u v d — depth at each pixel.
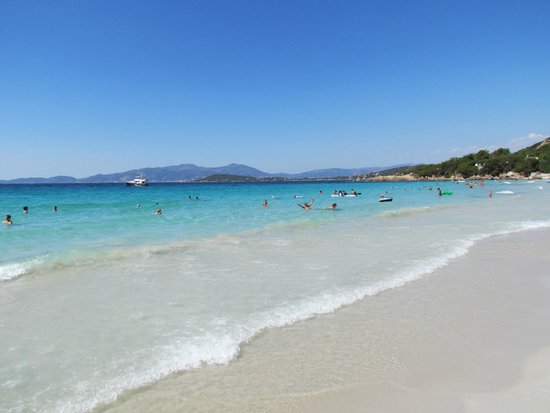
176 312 7.76
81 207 34.75
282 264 11.91
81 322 7.22
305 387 5.18
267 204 38.94
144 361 5.77
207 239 16.64
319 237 17.12
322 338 6.67
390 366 5.75
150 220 24.11
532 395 5.01
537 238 16.53
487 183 111.81
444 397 4.97
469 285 9.80
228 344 6.34
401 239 16.44
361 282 9.91
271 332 6.88
